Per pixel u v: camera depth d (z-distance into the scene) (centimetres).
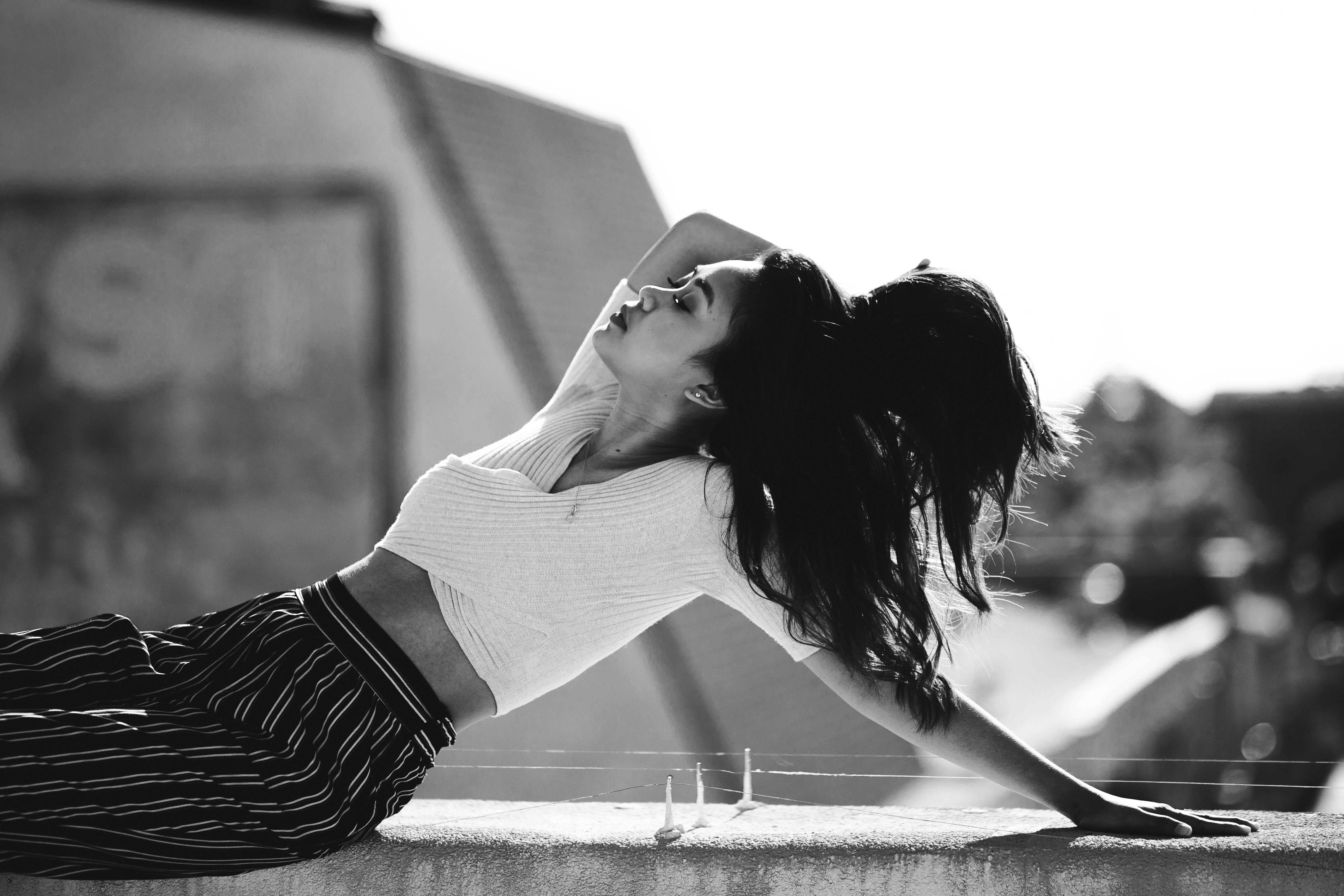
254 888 187
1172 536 2655
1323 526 3130
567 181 1095
